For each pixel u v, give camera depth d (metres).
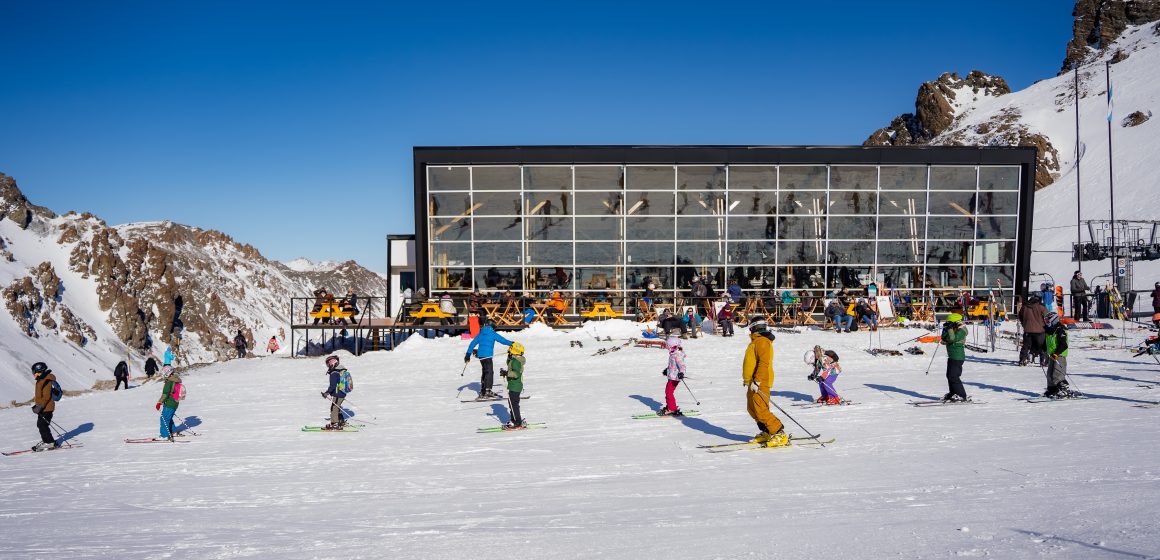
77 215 100.06
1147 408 13.90
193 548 7.53
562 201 34.50
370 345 38.53
